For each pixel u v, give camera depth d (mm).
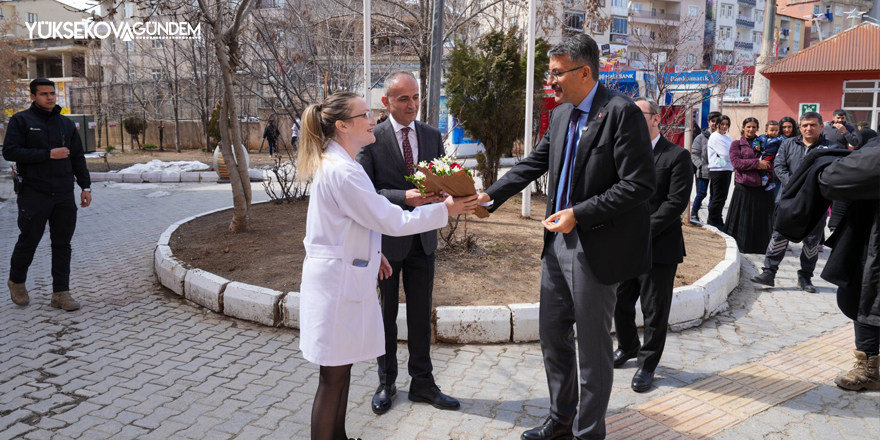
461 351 4523
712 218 9422
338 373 2740
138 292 6000
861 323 3820
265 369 4199
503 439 3301
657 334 3887
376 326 2748
